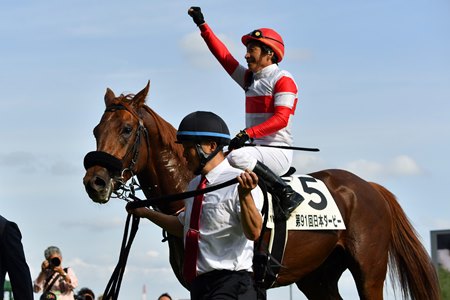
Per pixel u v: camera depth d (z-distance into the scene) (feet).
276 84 21.04
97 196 19.44
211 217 14.39
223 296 14.38
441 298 24.00
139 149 20.45
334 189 22.50
